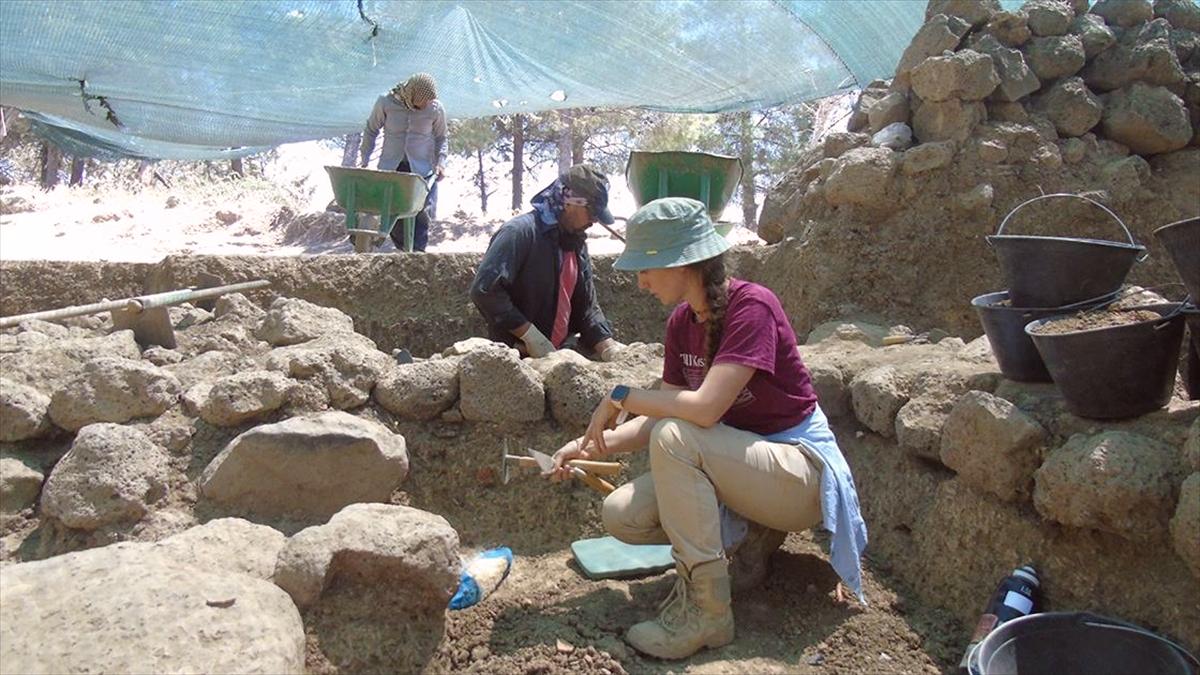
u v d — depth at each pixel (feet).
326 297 16.61
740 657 8.29
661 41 22.06
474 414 10.84
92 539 9.02
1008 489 8.66
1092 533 8.20
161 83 21.31
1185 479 7.35
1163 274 14.65
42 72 20.31
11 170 72.95
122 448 9.28
